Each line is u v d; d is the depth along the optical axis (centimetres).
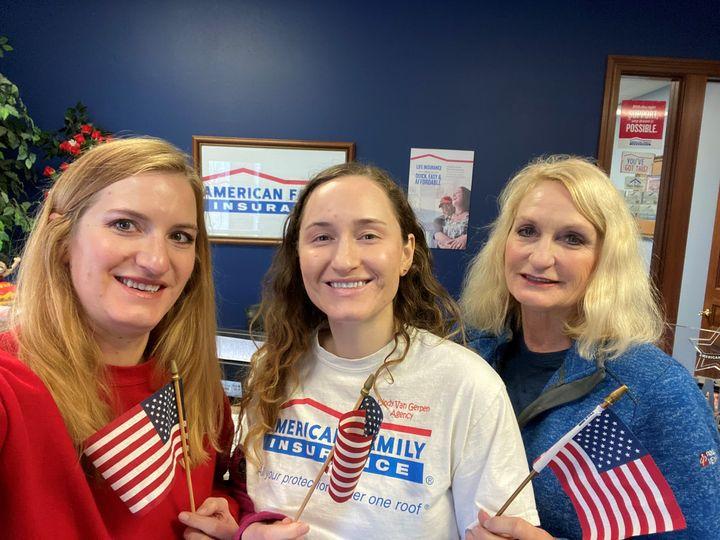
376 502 86
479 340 128
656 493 79
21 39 278
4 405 66
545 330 113
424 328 103
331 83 282
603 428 83
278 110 284
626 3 275
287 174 290
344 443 80
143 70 281
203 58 280
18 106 279
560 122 285
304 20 277
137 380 89
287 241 103
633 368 97
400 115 285
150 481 80
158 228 78
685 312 359
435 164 288
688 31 276
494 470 82
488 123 285
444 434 86
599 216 101
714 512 87
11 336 78
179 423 90
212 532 87
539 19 277
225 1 276
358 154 288
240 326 301
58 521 71
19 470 67
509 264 111
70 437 74
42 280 78
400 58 280
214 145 287
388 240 88
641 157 308
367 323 91
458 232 295
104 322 78
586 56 279
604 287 101
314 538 88
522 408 112
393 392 91
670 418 91
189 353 97
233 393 141
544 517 100
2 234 254
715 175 341
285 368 100
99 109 284
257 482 98
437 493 84
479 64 280
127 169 76
